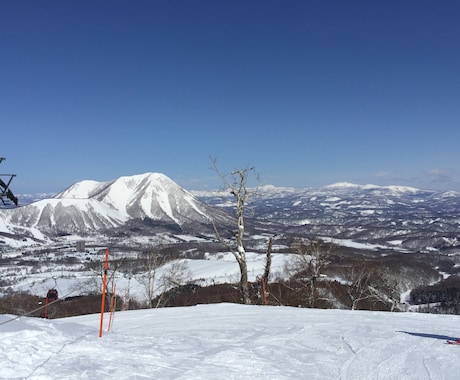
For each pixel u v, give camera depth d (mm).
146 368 8617
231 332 13086
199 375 8414
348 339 12094
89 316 16609
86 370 8086
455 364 9688
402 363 9742
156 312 17203
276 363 9555
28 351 8719
